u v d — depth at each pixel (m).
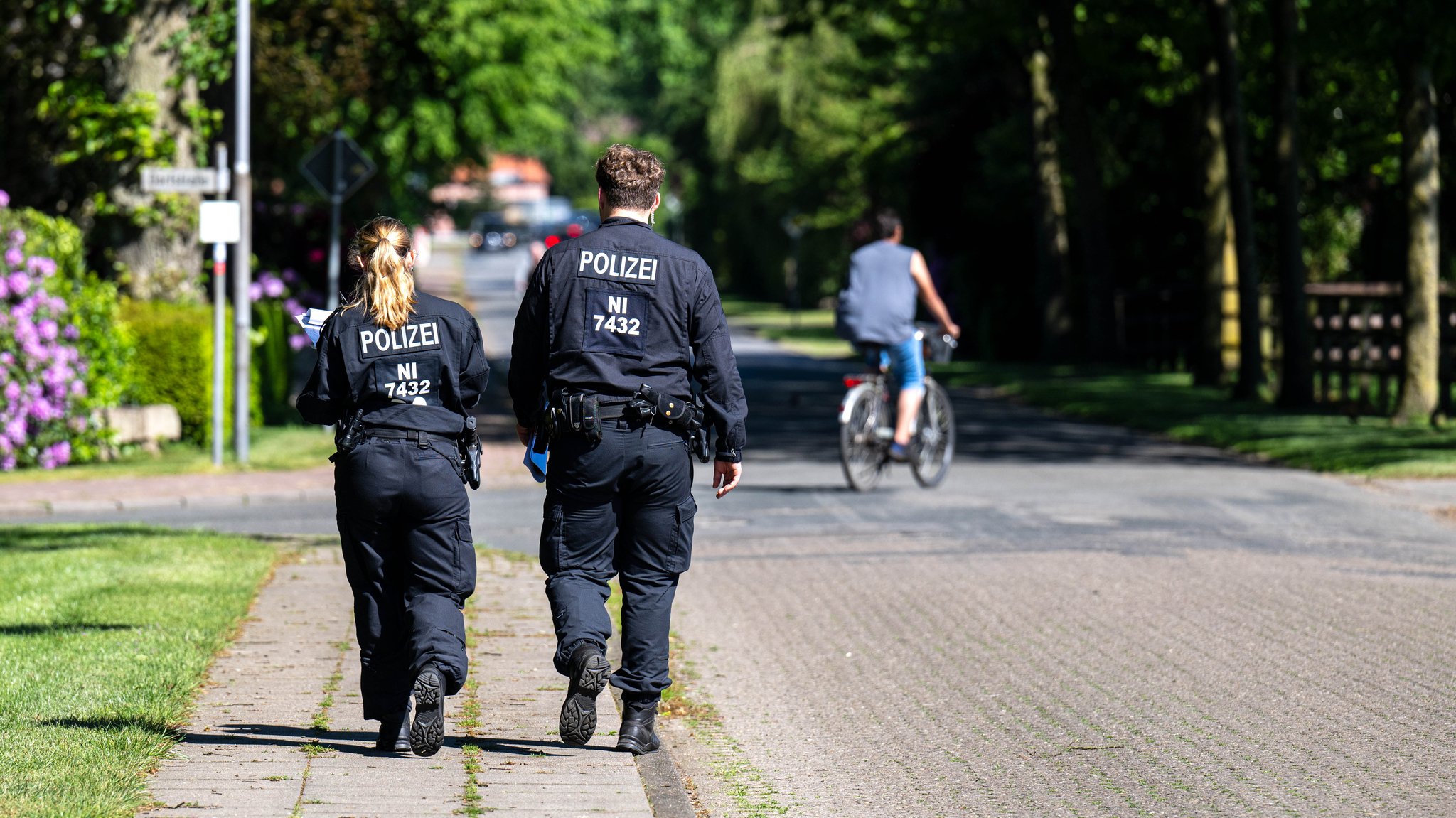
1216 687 23.95
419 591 19.16
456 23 108.94
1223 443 59.19
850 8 109.69
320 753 18.98
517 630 27.00
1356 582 31.94
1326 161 100.44
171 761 18.36
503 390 90.25
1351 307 69.31
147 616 27.02
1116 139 111.62
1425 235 63.34
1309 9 64.38
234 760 18.53
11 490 49.34
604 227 19.17
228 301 73.69
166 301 66.88
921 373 46.22
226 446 61.66
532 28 119.94
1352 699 23.11
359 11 78.25
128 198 66.25
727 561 34.94
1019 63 109.69
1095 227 101.44
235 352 55.19
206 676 23.03
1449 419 64.44
